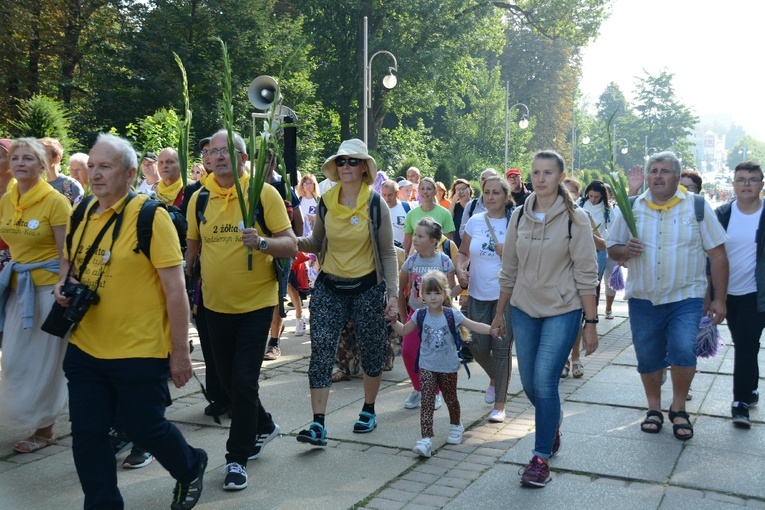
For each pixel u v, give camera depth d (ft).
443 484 14.30
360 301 16.80
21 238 15.81
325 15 118.62
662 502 13.43
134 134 72.08
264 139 14.05
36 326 15.94
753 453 16.11
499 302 15.84
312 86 110.32
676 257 17.22
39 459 15.71
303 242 16.96
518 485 14.24
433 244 20.42
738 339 18.47
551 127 230.27
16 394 15.89
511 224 15.31
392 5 115.65
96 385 11.58
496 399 18.60
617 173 17.49
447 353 16.46
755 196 18.78
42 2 87.04
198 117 96.27
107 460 11.46
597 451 16.19
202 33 99.66
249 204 14.10
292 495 13.74
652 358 17.67
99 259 11.61
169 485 14.26
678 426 17.13
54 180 18.63
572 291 14.46
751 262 18.48
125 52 98.12
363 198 16.67
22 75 87.81
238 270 14.42
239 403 14.20
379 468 15.17
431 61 116.06
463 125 173.27
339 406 19.89
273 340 25.49
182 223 13.14
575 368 23.11
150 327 11.65
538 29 133.39
